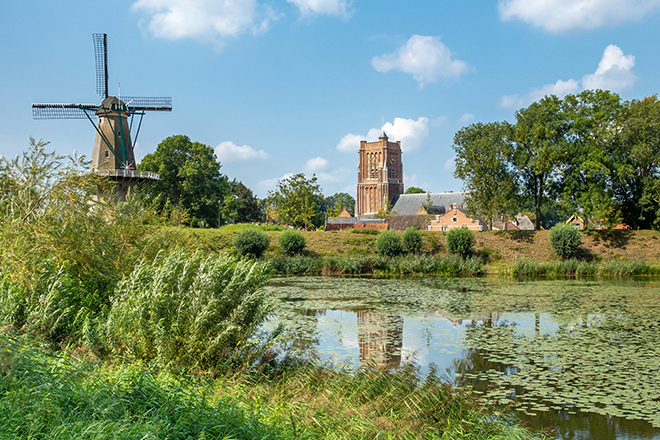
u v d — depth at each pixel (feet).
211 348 28.04
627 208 154.20
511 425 24.61
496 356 40.19
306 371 30.04
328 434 20.27
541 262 132.77
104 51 136.87
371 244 155.12
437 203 307.99
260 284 31.99
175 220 50.39
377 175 385.09
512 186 158.20
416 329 51.62
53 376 18.38
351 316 59.67
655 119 142.72
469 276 122.21
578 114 156.46
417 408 24.08
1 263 30.68
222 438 17.01
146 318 28.81
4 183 33.65
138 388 19.61
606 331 50.52
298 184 225.76
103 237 35.88
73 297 32.37
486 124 161.89
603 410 27.81
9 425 14.11
